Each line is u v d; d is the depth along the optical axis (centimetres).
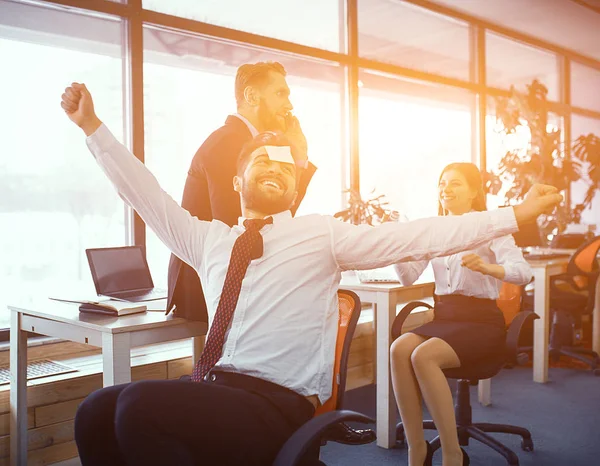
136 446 118
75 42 338
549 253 434
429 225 143
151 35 372
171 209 150
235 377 136
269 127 208
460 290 237
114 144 146
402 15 537
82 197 338
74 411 258
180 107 375
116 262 232
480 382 334
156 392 119
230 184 195
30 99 320
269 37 419
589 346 477
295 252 143
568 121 715
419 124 538
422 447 218
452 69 590
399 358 220
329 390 144
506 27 618
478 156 596
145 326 183
